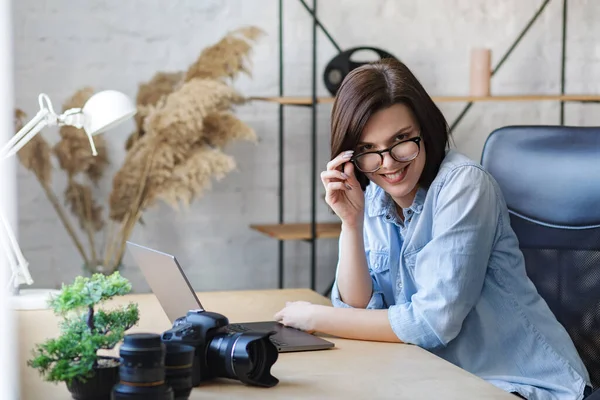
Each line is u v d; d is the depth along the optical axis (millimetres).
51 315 1732
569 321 1744
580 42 3809
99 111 1762
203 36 3402
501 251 1651
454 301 1530
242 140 3488
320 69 3543
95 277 1187
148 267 1501
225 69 3137
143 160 3051
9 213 3189
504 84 3754
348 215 1738
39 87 3242
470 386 1233
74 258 3307
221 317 1247
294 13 3500
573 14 3787
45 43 3238
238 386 1228
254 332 1229
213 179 3477
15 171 3207
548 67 3781
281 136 3529
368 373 1312
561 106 3793
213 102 3014
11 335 1540
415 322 1526
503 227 1662
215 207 3490
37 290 1932
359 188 1710
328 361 1394
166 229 3439
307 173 3588
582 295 1740
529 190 1795
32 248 3260
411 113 1585
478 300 1627
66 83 3273
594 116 3865
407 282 1706
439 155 1650
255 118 3506
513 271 1655
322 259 3648
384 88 1558
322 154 3592
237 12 3436
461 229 1559
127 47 3328
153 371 1012
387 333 1544
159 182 3051
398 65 1604
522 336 1622
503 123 3762
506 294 1638
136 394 1004
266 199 3545
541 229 1778
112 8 3303
